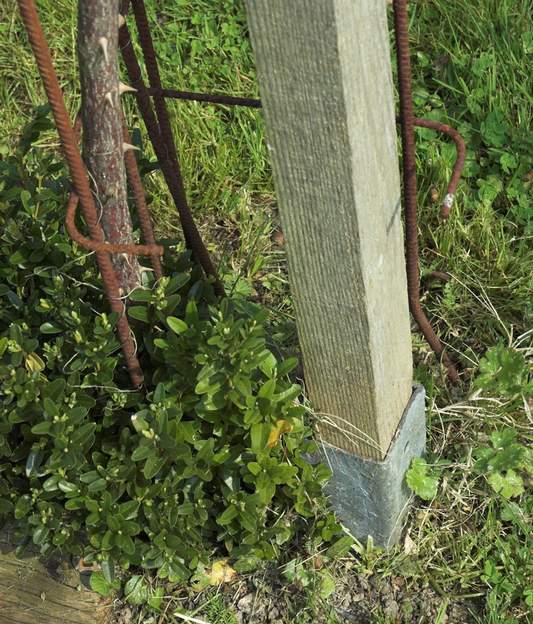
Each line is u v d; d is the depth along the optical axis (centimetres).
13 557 232
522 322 267
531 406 249
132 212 229
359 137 155
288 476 204
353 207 162
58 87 157
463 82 312
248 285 285
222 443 209
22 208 224
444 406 251
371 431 203
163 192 306
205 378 192
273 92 154
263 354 196
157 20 360
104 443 211
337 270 174
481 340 266
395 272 187
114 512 204
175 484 205
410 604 220
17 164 235
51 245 216
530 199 293
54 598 226
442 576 223
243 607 223
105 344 201
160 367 213
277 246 300
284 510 228
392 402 205
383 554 228
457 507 233
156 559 211
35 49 151
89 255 215
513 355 231
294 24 143
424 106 318
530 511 229
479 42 326
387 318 189
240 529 219
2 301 226
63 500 220
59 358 210
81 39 166
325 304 182
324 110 151
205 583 227
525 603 213
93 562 225
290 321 253
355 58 147
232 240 302
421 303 276
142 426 196
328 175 160
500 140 300
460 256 278
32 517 209
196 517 208
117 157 183
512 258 276
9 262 218
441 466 235
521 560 219
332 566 227
